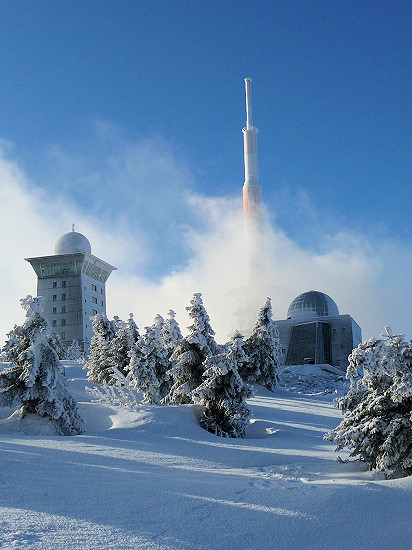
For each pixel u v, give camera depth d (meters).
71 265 122.06
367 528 6.88
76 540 5.75
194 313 27.02
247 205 145.50
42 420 18.62
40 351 19.19
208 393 21.16
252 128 150.62
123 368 41.22
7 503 7.20
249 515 7.09
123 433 17.19
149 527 6.44
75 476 9.36
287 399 46.59
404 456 10.73
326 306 109.00
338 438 11.59
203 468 11.52
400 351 11.25
